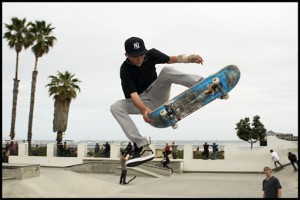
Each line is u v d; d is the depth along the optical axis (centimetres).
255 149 2423
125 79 410
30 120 2952
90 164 2252
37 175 1369
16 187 1148
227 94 412
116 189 1426
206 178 1995
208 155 2534
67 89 3162
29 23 3030
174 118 411
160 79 418
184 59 439
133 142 423
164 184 1673
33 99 3006
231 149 2458
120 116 421
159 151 2695
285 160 2331
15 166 1292
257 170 2350
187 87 424
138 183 1705
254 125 3519
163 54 430
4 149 2800
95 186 1363
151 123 414
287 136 3444
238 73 404
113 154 2636
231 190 1447
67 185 1288
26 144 2817
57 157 2719
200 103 412
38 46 2992
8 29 3005
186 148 2502
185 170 2470
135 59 402
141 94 427
